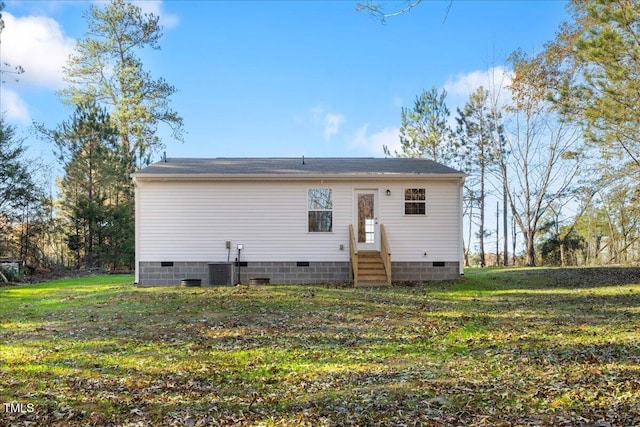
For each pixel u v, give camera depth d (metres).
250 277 16.52
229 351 7.71
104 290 15.59
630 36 14.45
